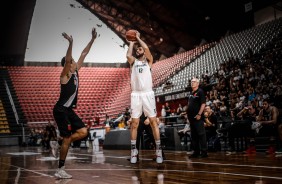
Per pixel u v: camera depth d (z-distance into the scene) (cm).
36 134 1919
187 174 363
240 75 1465
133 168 454
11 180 365
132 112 515
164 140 940
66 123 383
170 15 2689
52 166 545
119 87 3145
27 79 2908
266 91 1147
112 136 1134
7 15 2409
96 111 2816
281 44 1672
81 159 680
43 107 2669
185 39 2983
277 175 334
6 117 2270
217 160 540
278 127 660
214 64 2122
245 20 2502
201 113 601
